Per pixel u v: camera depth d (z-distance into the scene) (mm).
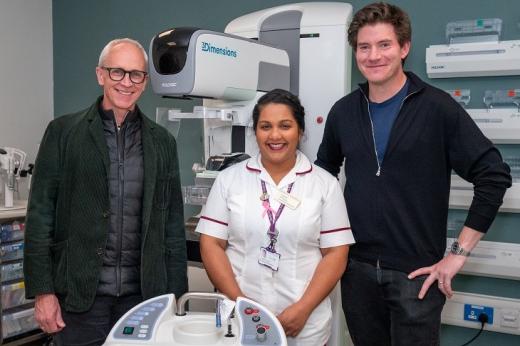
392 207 1552
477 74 2232
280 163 1508
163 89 1729
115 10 3283
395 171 1546
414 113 1534
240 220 1518
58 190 1536
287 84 2145
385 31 1478
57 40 3531
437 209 1555
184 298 1207
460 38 2252
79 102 3502
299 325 1437
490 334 2340
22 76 3371
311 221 1492
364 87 1647
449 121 1498
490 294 2326
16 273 2744
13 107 3326
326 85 2125
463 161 1501
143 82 1559
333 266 1513
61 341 1543
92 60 3410
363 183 1608
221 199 1582
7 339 2719
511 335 2303
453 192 2225
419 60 2396
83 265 1495
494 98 2242
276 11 2244
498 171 1455
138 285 1588
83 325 1526
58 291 1513
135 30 3223
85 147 1509
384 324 1672
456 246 1516
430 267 1542
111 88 1513
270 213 1493
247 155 1985
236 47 1836
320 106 2143
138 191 1573
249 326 1118
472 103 2295
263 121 1473
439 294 1567
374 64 1516
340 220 1552
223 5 2908
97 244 1502
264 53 1989
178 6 3057
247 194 1532
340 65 2096
